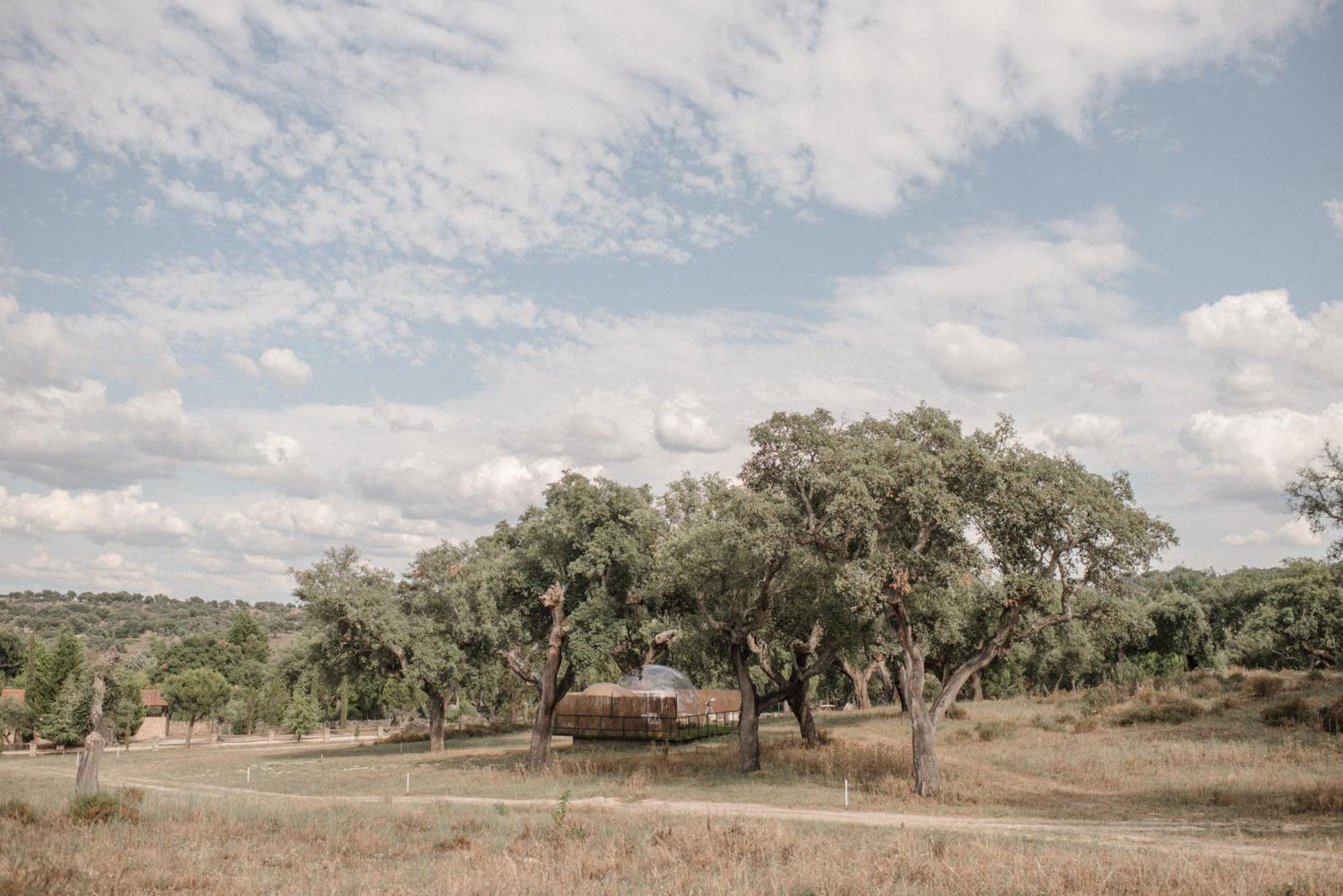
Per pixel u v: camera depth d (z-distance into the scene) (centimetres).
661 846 1723
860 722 5350
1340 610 6462
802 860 1561
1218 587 9331
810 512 3058
